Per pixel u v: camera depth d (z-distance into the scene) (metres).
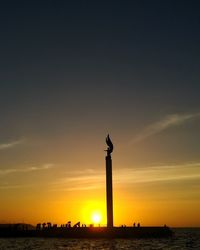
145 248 144.88
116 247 148.88
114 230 195.75
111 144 178.62
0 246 160.12
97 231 197.88
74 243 170.50
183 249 143.38
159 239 195.50
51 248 147.50
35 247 153.50
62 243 171.38
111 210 180.88
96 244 162.88
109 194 179.38
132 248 144.38
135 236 197.50
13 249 145.88
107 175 178.50
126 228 198.62
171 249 143.12
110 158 178.25
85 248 144.38
